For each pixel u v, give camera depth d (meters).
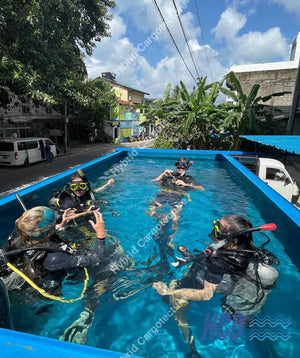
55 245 2.14
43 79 11.55
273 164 7.43
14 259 2.04
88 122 25.78
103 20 18.88
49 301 1.99
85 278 2.25
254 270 1.95
